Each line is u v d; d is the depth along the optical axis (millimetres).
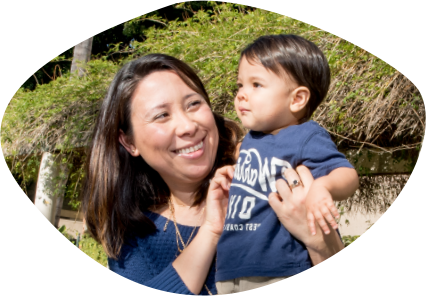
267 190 1993
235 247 1958
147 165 2363
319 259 1887
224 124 2502
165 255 2201
